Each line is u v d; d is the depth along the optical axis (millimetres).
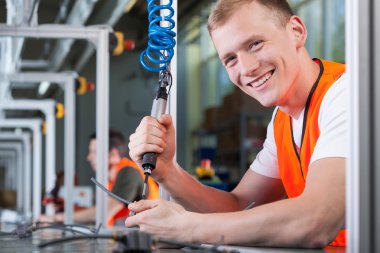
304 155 1326
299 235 988
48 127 5082
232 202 1524
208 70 13164
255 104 9102
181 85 13227
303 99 1285
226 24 1228
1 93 5066
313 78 1279
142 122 1257
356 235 678
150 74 12320
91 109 12148
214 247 844
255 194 1567
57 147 11695
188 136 13172
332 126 1126
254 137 9133
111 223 3455
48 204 5027
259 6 1227
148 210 1070
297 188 1409
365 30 675
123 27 7930
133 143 1253
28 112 7949
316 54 8758
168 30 1257
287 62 1239
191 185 1426
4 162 11555
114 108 12359
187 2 8016
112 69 12359
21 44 3389
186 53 13273
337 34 8188
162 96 1271
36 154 6230
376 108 671
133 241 774
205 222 1024
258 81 1250
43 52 5613
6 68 4309
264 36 1220
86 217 3494
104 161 2357
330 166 1063
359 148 676
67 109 3531
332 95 1188
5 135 7309
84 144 12109
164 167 1352
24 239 1454
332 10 8273
